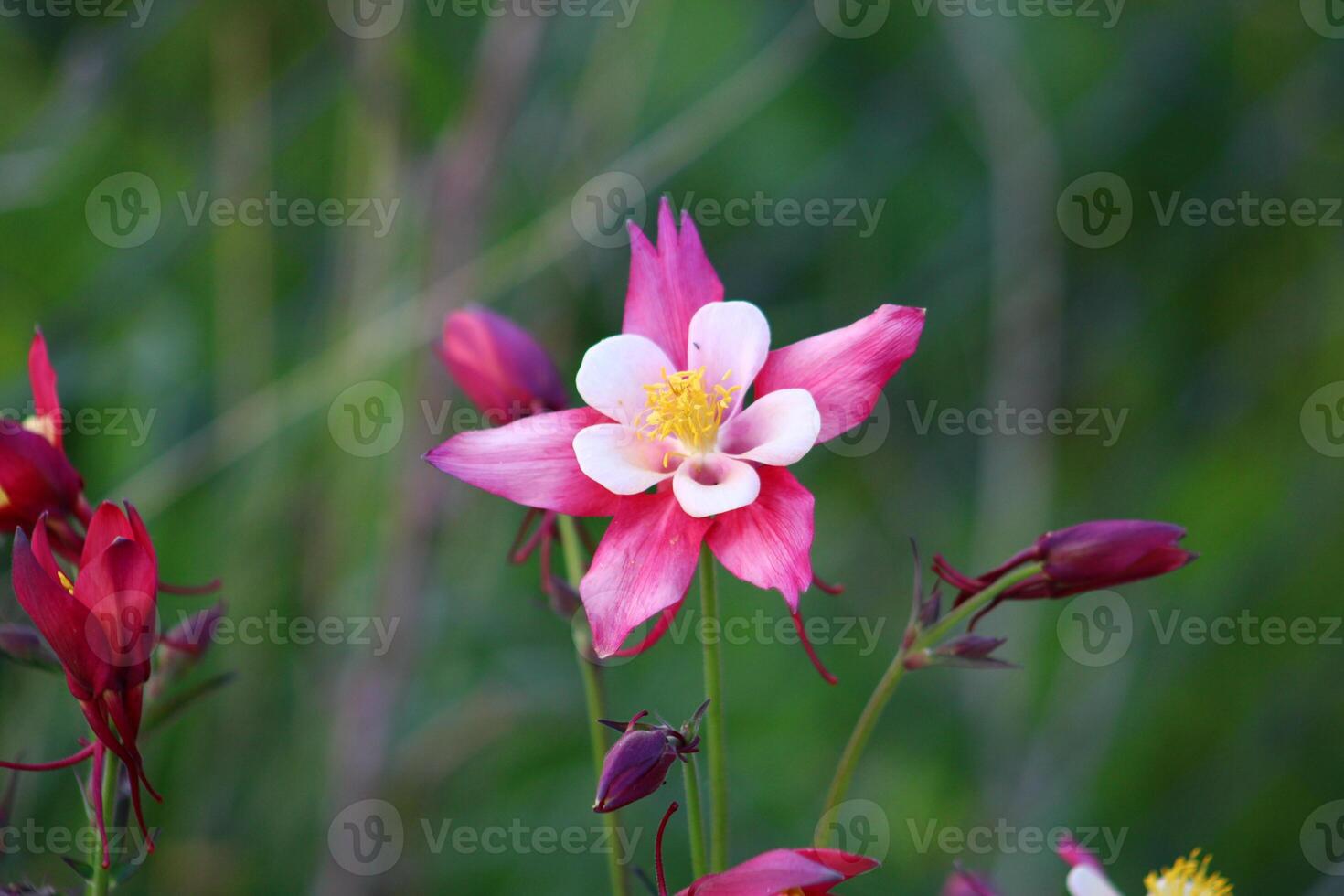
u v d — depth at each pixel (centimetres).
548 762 83
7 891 64
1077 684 89
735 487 63
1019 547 88
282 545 82
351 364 79
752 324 65
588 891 80
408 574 79
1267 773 88
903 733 89
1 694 76
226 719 80
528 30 81
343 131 87
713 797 63
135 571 62
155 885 79
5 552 69
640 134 95
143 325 83
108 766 63
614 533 64
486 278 81
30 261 83
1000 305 90
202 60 85
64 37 85
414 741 80
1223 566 94
